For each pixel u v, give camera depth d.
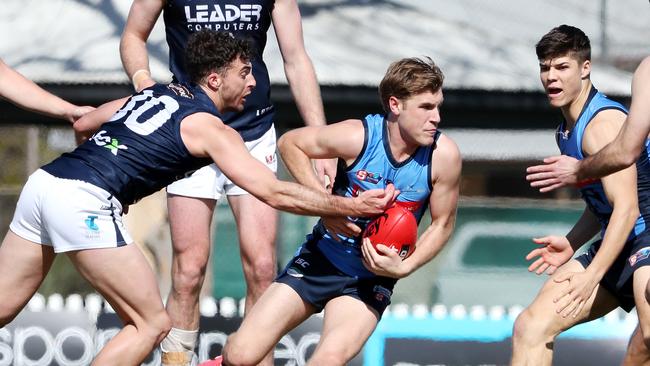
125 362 18.66
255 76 23.08
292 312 19.95
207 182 22.89
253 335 19.69
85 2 41.16
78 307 27.62
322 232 20.36
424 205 19.83
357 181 19.58
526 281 34.09
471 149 45.06
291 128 35.75
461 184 48.69
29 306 27.53
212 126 18.81
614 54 51.09
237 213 23.36
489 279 34.09
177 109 18.95
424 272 33.94
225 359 19.97
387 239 18.84
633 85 18.73
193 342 23.47
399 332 27.59
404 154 19.30
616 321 27.58
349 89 35.59
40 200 18.41
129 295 18.58
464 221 34.31
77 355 27.52
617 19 52.06
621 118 20.16
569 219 34.28
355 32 40.75
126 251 18.56
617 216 19.58
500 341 27.67
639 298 19.92
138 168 18.70
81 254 18.41
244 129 23.12
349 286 20.03
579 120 20.41
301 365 27.41
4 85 21.64
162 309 18.91
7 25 39.72
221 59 19.27
